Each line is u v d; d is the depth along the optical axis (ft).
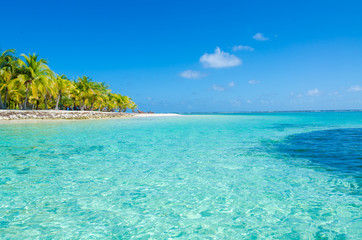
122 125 87.81
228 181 21.22
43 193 18.33
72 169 25.18
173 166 26.45
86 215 14.84
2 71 116.47
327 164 26.66
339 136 50.72
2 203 16.46
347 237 12.28
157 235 12.69
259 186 19.86
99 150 35.81
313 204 16.25
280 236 12.49
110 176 22.70
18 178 21.91
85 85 184.55
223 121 118.62
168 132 62.08
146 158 30.50
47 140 45.50
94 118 151.12
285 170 24.43
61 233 12.76
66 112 134.21
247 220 14.26
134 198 17.54
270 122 106.22
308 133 57.36
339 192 18.29
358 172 23.34
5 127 71.31
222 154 32.78
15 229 13.11
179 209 15.76
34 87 121.08
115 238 12.35
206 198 17.53
